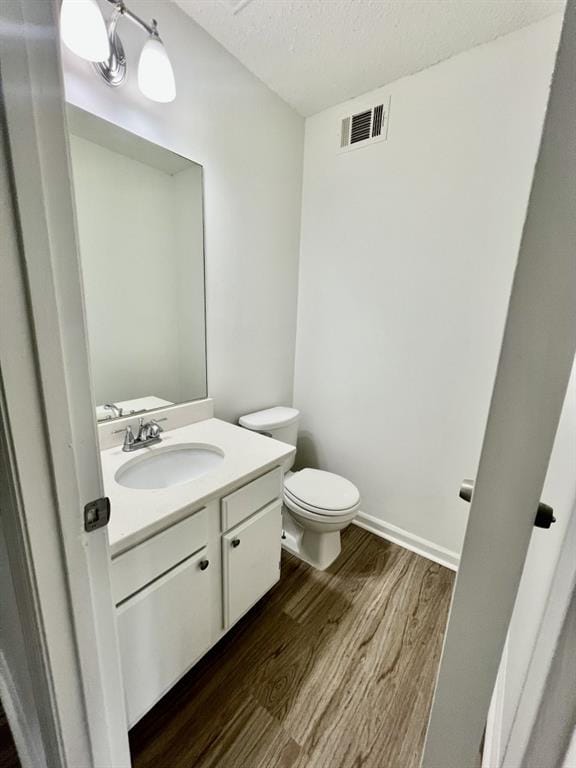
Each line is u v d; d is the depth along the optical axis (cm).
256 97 152
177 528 89
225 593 110
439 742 53
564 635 37
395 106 151
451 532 168
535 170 31
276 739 95
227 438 133
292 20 120
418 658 119
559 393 34
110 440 120
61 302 46
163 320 139
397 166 156
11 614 60
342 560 169
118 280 123
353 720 100
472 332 148
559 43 28
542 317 33
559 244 31
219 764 89
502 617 42
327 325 195
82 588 55
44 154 41
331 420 204
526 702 46
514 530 39
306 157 186
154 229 130
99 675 61
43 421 46
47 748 62
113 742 67
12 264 41
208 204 143
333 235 183
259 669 113
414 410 170
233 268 160
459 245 145
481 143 134
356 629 130
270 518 125
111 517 81
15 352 43
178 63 121
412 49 131
